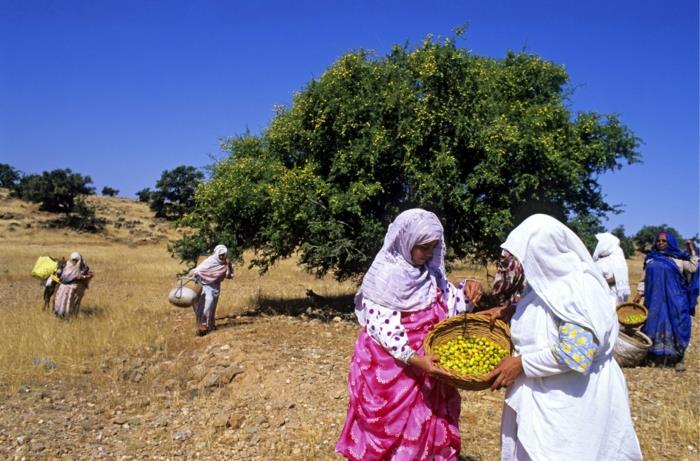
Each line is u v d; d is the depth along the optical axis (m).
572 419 3.40
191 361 9.07
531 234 3.48
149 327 11.33
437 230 3.85
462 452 5.52
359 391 3.98
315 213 12.43
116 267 25.84
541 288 3.45
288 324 11.66
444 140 12.15
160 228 51.00
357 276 14.15
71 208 51.69
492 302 13.91
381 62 13.05
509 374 3.51
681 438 5.84
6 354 9.03
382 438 3.88
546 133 12.45
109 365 8.91
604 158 13.63
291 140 13.24
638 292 9.95
